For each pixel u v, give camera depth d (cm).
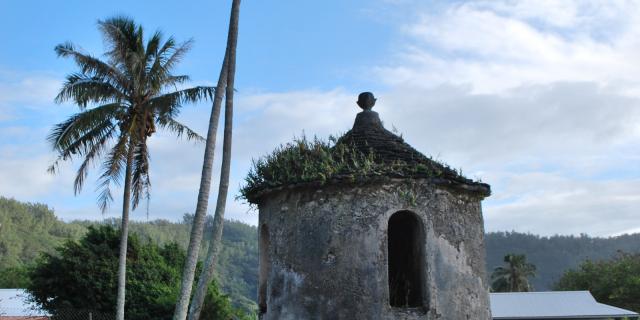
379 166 816
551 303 3712
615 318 3641
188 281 1028
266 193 877
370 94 944
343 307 784
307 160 857
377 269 790
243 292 8256
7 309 2786
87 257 2602
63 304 2509
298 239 827
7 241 8162
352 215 806
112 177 1991
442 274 803
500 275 6047
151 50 2017
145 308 2514
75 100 1908
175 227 11512
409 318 779
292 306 814
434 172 826
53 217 10562
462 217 842
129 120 1972
